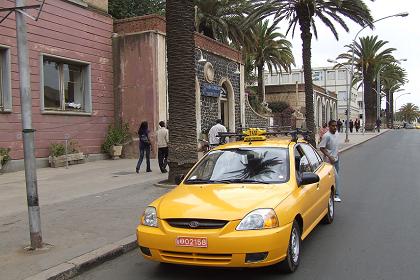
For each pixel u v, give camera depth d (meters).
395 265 5.95
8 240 7.27
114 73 21.55
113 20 21.55
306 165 7.37
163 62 21.34
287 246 5.42
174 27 12.29
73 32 19.19
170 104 12.38
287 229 5.40
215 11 30.89
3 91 16.17
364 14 23.64
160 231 5.38
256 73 57.19
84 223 8.27
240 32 30.91
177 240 5.23
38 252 6.58
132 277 5.81
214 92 26.42
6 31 16.05
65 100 19.23
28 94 6.66
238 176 6.49
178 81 12.27
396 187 12.69
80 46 19.56
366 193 11.77
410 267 5.86
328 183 8.12
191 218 5.27
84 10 19.81
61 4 18.56
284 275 5.62
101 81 20.78
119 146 20.80
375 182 13.78
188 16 12.32
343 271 5.75
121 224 8.16
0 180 14.09
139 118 21.09
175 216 5.36
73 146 18.98
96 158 20.23
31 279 5.52
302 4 23.12
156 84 20.92
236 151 7.02
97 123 20.52
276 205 5.46
